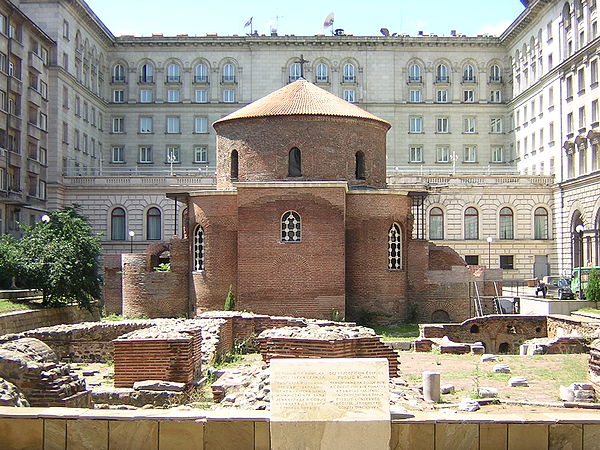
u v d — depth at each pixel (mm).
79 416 12328
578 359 28406
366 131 48406
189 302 46469
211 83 102312
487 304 46812
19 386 16078
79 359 29359
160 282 46688
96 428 12289
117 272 50000
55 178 82062
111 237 84125
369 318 44281
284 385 11820
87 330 29516
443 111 102312
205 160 102188
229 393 19500
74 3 85875
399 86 102000
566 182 79812
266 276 42406
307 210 42406
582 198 76062
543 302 46562
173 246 46781
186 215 48812
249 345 33219
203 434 12211
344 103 50125
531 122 92562
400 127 102062
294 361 12023
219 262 44750
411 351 34312
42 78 80188
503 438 12250
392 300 45062
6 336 27703
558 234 83000
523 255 85062
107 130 102250
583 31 76438
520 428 12250
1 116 69625
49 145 82250
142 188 84062
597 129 72375
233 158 48500
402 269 45844
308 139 46938
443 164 101938
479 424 12242
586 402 19547
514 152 99875
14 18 73250
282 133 47031
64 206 83375
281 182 42469
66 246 45062
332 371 11898
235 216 44719
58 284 43469
